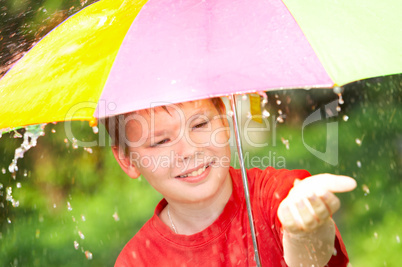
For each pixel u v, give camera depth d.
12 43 2.80
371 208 6.59
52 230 6.63
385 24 2.21
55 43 2.50
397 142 6.85
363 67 1.99
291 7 2.15
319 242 2.27
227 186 2.80
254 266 2.71
